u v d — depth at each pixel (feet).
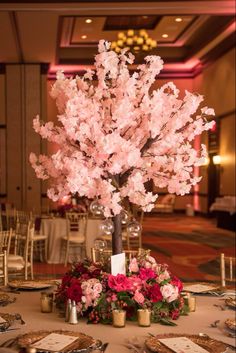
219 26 39.01
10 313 7.23
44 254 24.62
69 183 6.27
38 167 6.88
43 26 28.25
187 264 23.39
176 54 50.39
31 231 17.81
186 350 5.65
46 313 7.25
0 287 8.93
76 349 5.59
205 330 6.59
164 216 51.42
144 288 6.90
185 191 6.93
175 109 6.75
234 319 6.98
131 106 6.43
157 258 24.98
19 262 16.58
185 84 52.90
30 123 35.14
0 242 14.64
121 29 42.09
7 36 27.14
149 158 6.87
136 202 6.72
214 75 45.93
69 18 37.63
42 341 5.85
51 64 39.24
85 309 6.80
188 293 7.74
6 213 25.34
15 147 34.22
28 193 34.53
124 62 6.79
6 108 35.19
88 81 7.01
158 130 6.51
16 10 24.59
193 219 48.34
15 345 5.84
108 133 6.53
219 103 44.86
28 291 8.63
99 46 6.81
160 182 7.02
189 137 6.93
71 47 46.85
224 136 44.09
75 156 6.40
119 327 6.58
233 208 37.17
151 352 5.69
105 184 6.36
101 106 6.62
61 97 6.72
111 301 6.73
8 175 34.19
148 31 43.21
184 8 26.48
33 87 35.55
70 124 6.25
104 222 7.04
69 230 23.16
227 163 43.32
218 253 26.89
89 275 7.14
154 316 6.80
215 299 8.29
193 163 6.90
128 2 25.57
